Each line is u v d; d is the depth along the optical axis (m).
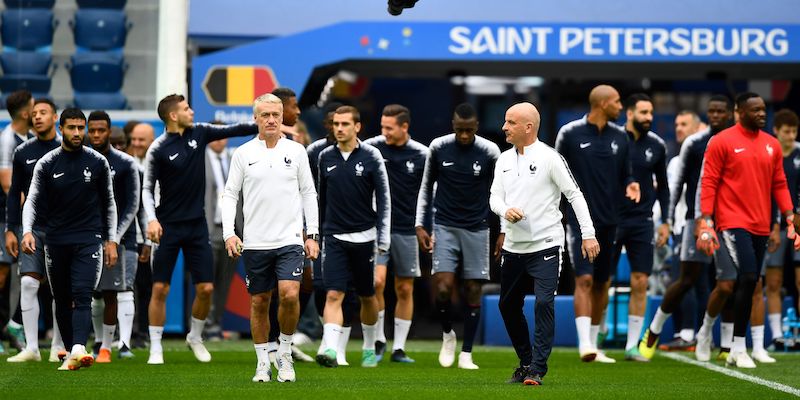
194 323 37.25
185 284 48.78
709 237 34.97
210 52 50.22
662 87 59.12
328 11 49.72
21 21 50.25
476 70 53.31
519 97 60.50
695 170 38.03
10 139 38.62
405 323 37.94
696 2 48.88
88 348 43.41
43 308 46.16
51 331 46.19
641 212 38.62
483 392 27.77
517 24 48.38
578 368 35.50
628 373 33.78
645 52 48.56
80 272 33.06
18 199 35.19
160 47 49.69
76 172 32.91
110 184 33.50
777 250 43.53
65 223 33.06
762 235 35.22
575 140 37.38
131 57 49.84
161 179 36.00
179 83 49.53
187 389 28.03
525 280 29.88
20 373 31.94
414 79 60.47
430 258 58.25
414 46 48.31
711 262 40.78
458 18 48.78
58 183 32.81
